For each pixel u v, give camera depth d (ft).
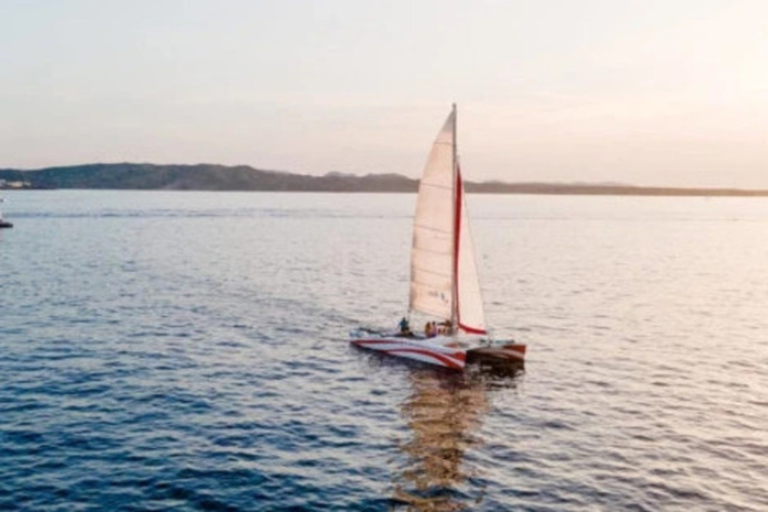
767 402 143.64
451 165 164.76
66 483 99.35
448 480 104.32
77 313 221.87
